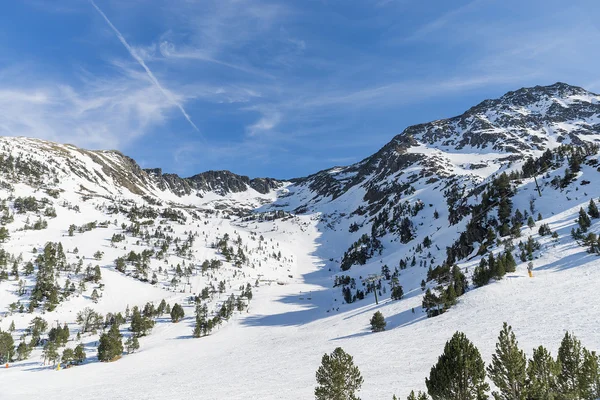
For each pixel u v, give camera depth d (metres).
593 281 57.72
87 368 103.19
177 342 131.50
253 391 44.31
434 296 77.56
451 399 17.50
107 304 177.62
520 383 16.53
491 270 79.75
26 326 147.12
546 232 98.81
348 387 25.91
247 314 168.12
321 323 122.56
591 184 125.31
